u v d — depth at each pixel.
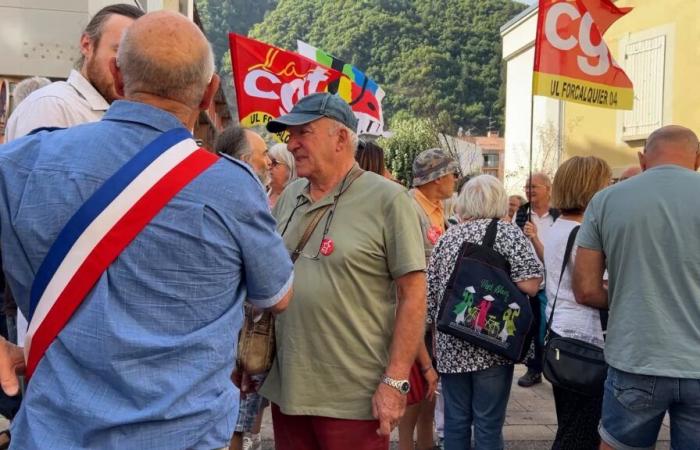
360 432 2.45
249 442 3.83
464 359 3.26
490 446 3.25
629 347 2.67
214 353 1.52
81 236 1.44
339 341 2.43
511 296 3.18
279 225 2.72
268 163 4.51
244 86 6.06
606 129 14.38
